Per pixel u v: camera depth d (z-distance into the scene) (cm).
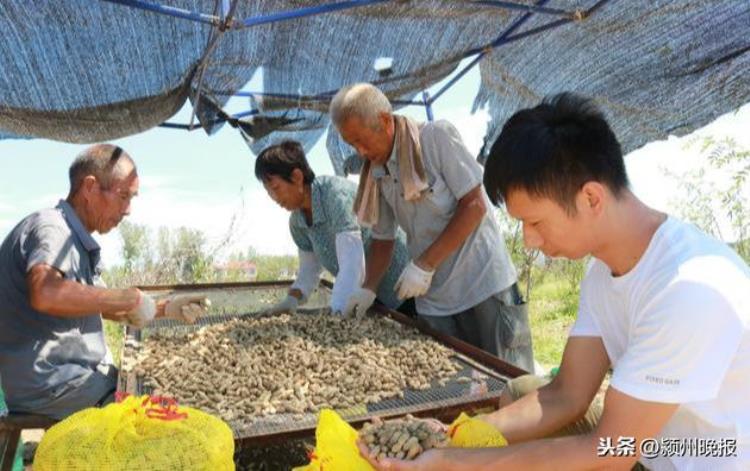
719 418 142
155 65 333
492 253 349
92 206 297
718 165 612
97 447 158
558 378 183
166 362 273
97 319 305
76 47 304
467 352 280
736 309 130
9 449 262
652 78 366
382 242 373
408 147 315
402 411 217
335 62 411
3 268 275
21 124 347
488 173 140
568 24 361
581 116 135
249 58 386
